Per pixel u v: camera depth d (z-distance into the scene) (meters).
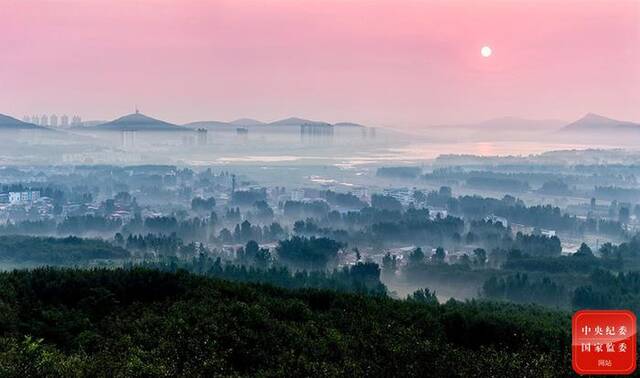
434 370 18.92
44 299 25.55
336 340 21.66
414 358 19.30
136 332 21.59
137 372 16.88
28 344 18.27
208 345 19.77
